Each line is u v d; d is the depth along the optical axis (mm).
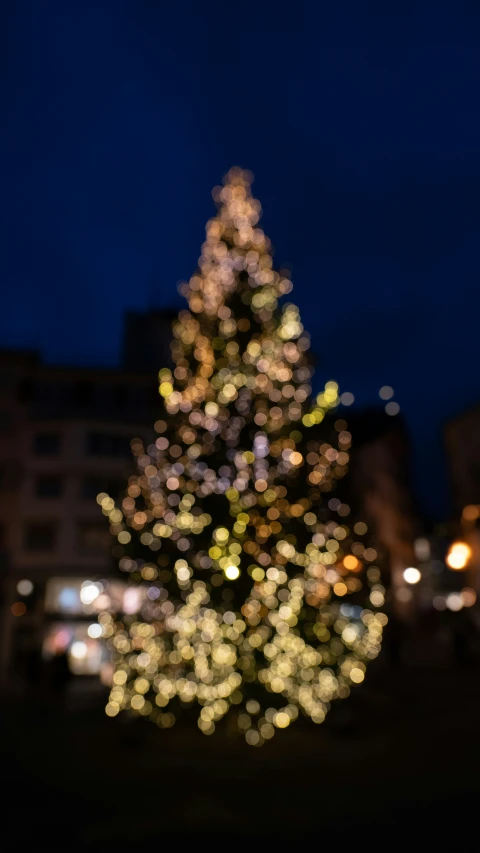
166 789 9133
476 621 30562
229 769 10273
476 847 6477
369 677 22688
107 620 15188
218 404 15102
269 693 13656
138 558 15078
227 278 16172
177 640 14242
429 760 10562
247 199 16922
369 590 16297
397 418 53469
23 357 41094
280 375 15320
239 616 13844
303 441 15070
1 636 36188
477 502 33562
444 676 22344
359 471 49594
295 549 14008
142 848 6621
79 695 22047
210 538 14359
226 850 6504
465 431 34875
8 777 9969
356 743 12125
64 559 38000
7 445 39719
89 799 8656
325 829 7148
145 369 42812
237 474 14750
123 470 39312
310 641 13930
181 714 15141
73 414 40156
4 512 38812
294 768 10266
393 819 7477
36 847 6746
